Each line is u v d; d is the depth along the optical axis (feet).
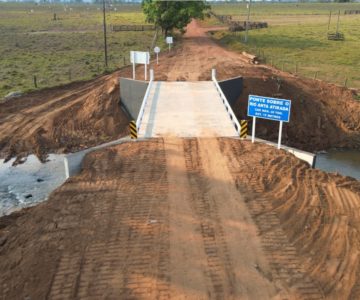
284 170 50.96
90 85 106.22
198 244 36.63
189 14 172.04
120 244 36.73
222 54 141.49
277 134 87.86
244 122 59.88
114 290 31.45
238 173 49.83
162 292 31.19
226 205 42.91
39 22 288.71
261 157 54.29
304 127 91.25
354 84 112.16
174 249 35.96
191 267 33.78
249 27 232.94
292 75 114.42
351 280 32.81
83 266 34.06
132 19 308.40
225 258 34.88
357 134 91.25
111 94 91.56
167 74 104.01
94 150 57.16
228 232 38.37
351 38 196.13
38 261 35.04
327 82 111.14
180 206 42.70
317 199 44.80
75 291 31.48
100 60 141.59
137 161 53.36
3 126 83.46
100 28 243.40
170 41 131.03
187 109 72.69
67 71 124.36
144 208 42.47
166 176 49.26
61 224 40.22
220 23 267.59
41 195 61.31
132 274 33.06
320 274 33.40
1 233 42.27
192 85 87.45
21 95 99.45
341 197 45.91
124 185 47.44
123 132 85.15
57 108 91.15
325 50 163.12
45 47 174.40
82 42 186.60
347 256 35.68
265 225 39.60
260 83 98.73
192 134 62.03
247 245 36.60
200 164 52.37
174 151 56.13
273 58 144.05
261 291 31.37
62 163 72.28
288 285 32.07
